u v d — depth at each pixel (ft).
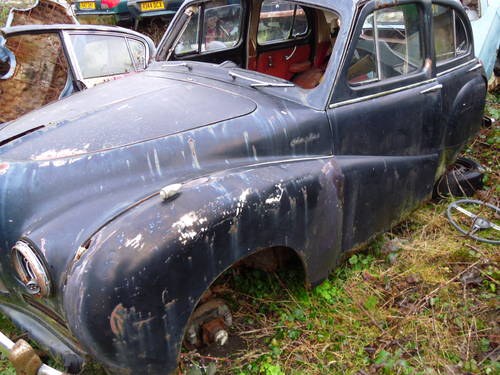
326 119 9.08
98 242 6.37
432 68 11.07
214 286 9.04
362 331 9.18
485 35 17.83
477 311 9.54
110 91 10.23
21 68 15.67
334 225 8.89
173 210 6.70
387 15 9.80
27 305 7.69
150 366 6.59
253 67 13.94
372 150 9.89
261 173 7.88
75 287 6.22
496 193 13.64
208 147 8.18
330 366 8.52
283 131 8.70
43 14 18.39
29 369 6.95
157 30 26.76
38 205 7.36
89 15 26.71
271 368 8.36
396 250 11.18
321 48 14.55
